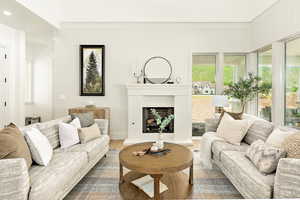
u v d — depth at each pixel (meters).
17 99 4.65
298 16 3.11
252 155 2.26
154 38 5.04
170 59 5.04
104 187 2.61
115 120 5.14
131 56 5.06
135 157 2.52
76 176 2.44
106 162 3.50
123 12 4.95
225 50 5.02
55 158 2.44
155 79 5.04
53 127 2.97
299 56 3.40
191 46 5.03
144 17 4.94
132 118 4.80
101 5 4.94
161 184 2.57
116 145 4.59
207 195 2.41
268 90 4.28
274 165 1.93
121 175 2.63
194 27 5.00
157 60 5.04
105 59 5.09
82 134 3.12
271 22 3.93
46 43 5.82
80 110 4.69
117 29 5.05
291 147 1.90
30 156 2.12
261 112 4.65
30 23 4.25
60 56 5.09
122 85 5.10
